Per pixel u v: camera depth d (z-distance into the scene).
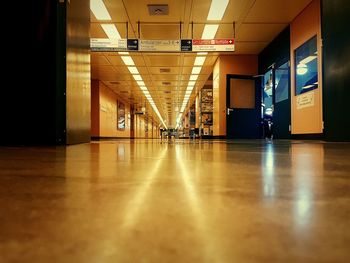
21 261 0.29
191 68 12.48
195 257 0.30
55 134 3.56
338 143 4.43
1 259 0.29
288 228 0.40
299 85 7.45
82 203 0.56
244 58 10.77
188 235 0.37
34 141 3.56
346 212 0.49
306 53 7.04
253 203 0.56
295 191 0.70
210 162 1.50
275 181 0.86
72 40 3.84
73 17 3.88
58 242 0.34
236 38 9.19
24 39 3.57
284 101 8.41
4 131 3.55
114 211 0.50
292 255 0.30
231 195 0.64
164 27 8.22
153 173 1.04
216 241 0.34
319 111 6.42
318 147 3.27
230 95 10.60
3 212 0.49
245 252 0.31
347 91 4.51
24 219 0.44
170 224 0.42
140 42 7.46
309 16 6.91
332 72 4.91
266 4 6.93
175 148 3.39
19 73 3.57
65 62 3.60
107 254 0.31
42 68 3.57
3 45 3.57
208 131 15.15
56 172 1.08
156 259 0.29
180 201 0.58
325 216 0.47
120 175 0.99
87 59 4.66
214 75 11.69
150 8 7.07
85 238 0.36
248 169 1.18
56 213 0.48
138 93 19.55
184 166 1.29
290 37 8.00
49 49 3.57
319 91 6.42
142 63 11.73
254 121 10.66
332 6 4.84
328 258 0.29
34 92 3.56
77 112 4.12
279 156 1.95
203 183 0.82
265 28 8.41
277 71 9.00
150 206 0.53
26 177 0.94
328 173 1.05
